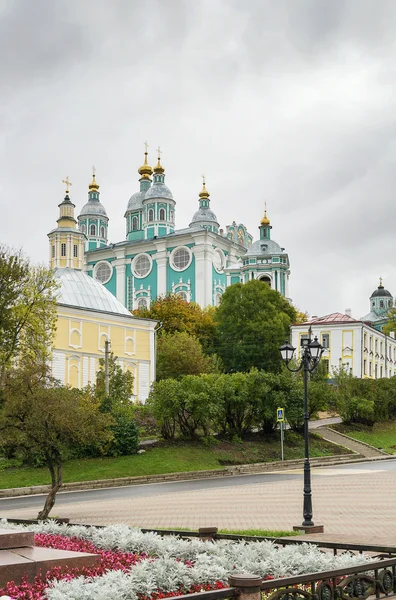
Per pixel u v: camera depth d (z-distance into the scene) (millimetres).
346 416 65562
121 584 9570
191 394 49250
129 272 128375
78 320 75812
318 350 22797
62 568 10758
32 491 36344
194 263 121312
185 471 43062
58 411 23203
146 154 141625
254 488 34594
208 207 133125
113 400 47281
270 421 55625
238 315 91875
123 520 23234
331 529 20172
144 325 83250
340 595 9641
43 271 57000
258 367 88500
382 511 24281
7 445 24547
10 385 26250
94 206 144375
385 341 100312
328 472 42906
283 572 10750
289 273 120250
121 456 44531
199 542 13078
